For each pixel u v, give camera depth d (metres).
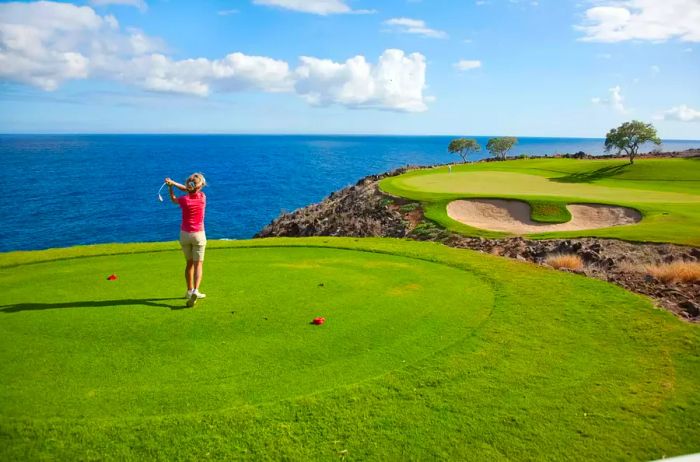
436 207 25.75
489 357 6.92
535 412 5.60
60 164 127.69
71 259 13.02
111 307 8.80
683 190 30.92
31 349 7.00
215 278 10.95
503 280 10.76
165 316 8.35
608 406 5.73
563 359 6.89
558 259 14.12
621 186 33.31
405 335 7.70
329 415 5.50
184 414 5.41
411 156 199.00
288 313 8.62
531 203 24.98
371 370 6.50
